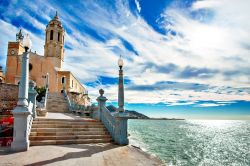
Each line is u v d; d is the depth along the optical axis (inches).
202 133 2490.2
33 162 243.6
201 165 721.6
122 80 411.2
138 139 1270.9
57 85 1723.7
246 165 808.9
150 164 255.0
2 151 298.2
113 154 302.4
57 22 2103.8
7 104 901.2
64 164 239.6
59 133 400.5
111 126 438.3
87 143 392.5
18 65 1644.9
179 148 1075.3
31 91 458.3
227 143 1523.1
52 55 2007.9
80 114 757.9
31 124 406.3
